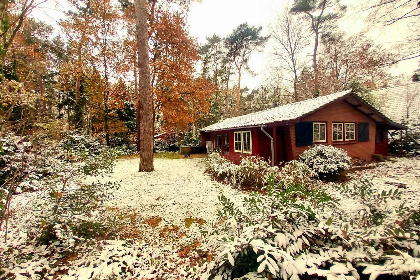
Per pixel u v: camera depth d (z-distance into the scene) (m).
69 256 2.83
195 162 13.03
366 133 10.62
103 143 17.58
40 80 14.50
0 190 2.70
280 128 9.52
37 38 10.55
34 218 3.19
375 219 2.38
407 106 13.04
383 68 4.78
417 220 2.09
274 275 1.45
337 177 7.24
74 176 4.29
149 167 9.41
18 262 2.51
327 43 19.39
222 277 1.82
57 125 8.67
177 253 3.18
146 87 9.09
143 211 4.79
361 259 1.66
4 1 2.72
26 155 4.61
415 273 1.36
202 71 27.30
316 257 1.77
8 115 2.67
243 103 29.61
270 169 6.47
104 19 16.72
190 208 4.92
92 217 3.48
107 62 17.75
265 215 2.20
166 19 16.52
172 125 20.12
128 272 2.62
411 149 11.80
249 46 24.58
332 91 17.95
